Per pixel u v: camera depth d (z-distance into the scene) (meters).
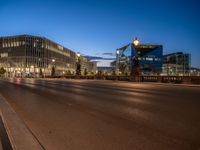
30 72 119.56
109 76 46.47
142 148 4.23
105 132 5.36
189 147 4.28
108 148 4.26
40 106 9.59
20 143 4.61
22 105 9.91
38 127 5.95
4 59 126.81
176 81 29.11
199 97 12.37
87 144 4.52
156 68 160.50
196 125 5.93
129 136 5.01
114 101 10.93
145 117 6.98
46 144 4.57
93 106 9.40
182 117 6.91
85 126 5.98
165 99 11.53
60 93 15.59
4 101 10.95
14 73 121.12
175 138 4.83
